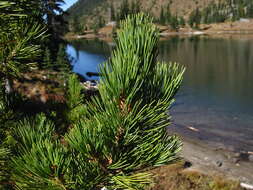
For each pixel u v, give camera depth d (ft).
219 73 164.76
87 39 541.34
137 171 4.70
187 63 204.44
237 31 554.46
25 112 6.97
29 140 4.51
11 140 4.88
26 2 4.56
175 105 100.42
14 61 5.29
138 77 4.03
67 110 8.29
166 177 41.50
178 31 612.70
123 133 4.34
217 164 53.62
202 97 111.14
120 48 4.03
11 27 4.94
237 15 638.53
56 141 4.56
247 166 53.78
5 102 6.69
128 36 3.99
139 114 4.21
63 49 95.86
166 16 652.89
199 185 41.60
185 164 51.55
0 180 4.34
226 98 108.78
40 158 3.82
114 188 4.39
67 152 4.32
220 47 288.92
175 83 4.45
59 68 90.53
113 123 4.25
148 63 4.04
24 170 3.81
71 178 3.95
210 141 67.56
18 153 4.55
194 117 86.69
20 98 7.04
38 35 5.21
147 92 4.39
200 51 266.36
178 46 319.68
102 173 4.32
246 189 42.98
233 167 53.01
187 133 73.36
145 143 4.46
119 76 4.05
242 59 208.64
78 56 271.49
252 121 81.61
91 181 4.17
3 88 6.75
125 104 4.15
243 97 109.40
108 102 4.24
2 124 6.09
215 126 78.33
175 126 78.89
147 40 3.98
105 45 385.09
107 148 4.34
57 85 74.49
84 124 4.61
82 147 4.18
